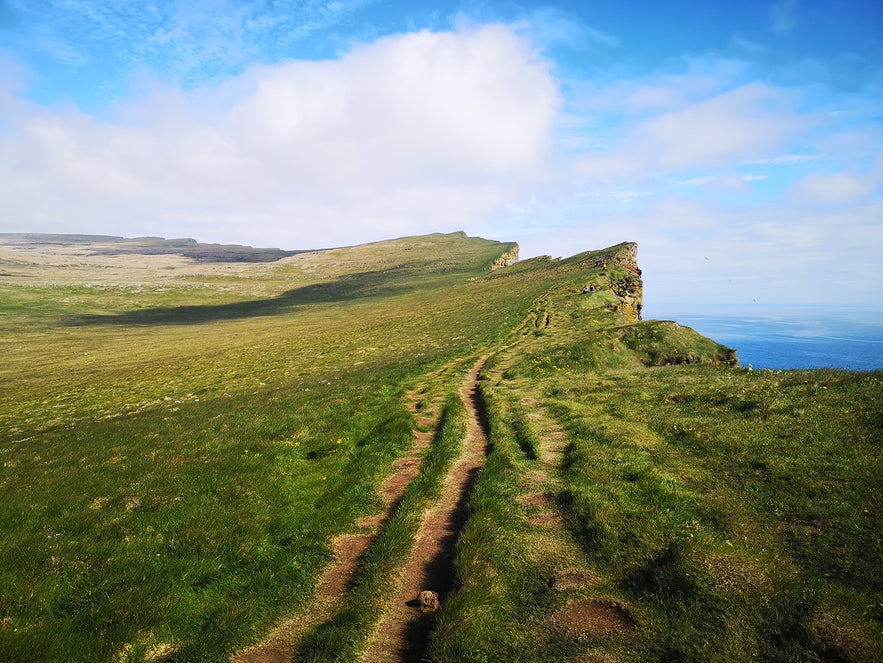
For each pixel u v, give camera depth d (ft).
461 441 56.95
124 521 39.60
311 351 185.16
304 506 43.14
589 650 22.31
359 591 29.19
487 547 31.53
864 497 31.71
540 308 186.60
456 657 22.63
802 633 21.31
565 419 60.64
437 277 561.43
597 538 31.24
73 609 28.35
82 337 299.58
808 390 55.57
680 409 58.29
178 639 26.30
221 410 90.74
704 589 24.84
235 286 583.58
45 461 65.77
